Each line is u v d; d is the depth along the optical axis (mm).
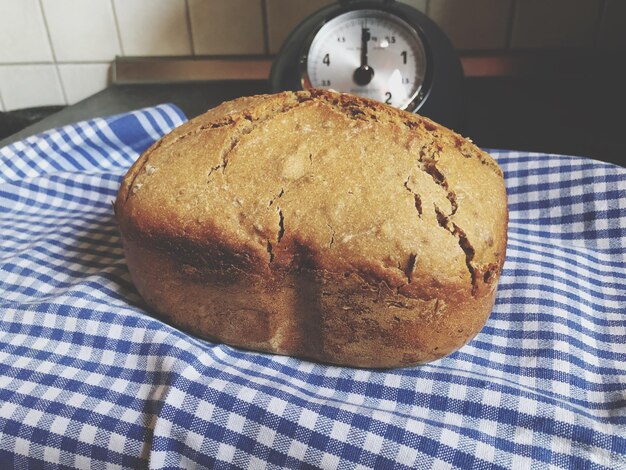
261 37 704
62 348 355
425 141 340
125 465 304
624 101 636
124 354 345
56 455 306
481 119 611
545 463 277
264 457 292
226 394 305
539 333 365
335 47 510
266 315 341
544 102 640
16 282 421
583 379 338
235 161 335
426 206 315
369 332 327
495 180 349
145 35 709
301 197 321
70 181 547
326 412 294
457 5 660
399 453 280
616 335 370
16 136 637
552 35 674
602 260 442
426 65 503
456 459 278
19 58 725
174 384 312
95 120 581
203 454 297
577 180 480
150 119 600
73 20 699
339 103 363
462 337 333
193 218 327
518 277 412
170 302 357
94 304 371
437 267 307
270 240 319
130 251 359
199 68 713
